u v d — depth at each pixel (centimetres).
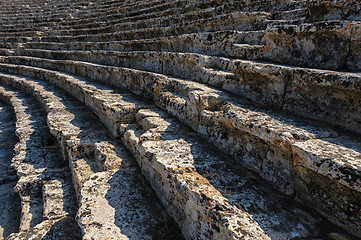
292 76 295
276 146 246
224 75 406
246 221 192
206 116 338
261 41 462
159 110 468
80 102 711
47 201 374
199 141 340
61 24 1627
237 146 292
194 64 491
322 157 189
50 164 478
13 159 489
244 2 646
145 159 330
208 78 442
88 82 748
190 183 236
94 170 395
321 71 268
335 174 178
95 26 1359
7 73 1269
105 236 242
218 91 391
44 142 565
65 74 916
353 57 280
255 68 332
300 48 334
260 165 264
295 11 490
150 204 295
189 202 229
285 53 355
